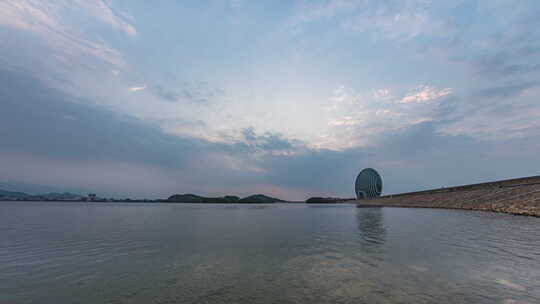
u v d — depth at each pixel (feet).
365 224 96.02
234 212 204.23
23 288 31.27
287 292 28.96
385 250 48.93
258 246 55.01
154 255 47.19
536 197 112.68
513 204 120.26
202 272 36.68
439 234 65.82
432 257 42.91
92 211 216.74
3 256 47.21
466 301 26.00
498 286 29.94
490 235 62.13
